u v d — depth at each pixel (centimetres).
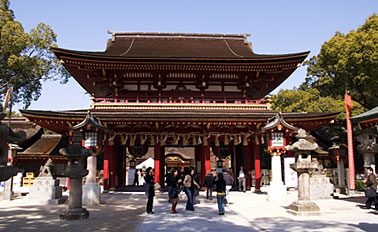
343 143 2795
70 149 1530
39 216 1577
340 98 5344
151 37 3894
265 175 3400
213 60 2897
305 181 1648
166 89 3197
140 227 1275
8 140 865
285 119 2738
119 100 3111
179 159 5434
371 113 2386
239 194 2722
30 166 3173
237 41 3991
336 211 1719
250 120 2739
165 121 2712
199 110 2959
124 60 2861
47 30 4384
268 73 3256
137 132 2939
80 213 1482
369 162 2641
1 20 4056
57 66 4647
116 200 2331
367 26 3484
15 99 4675
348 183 2617
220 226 1301
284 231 1202
